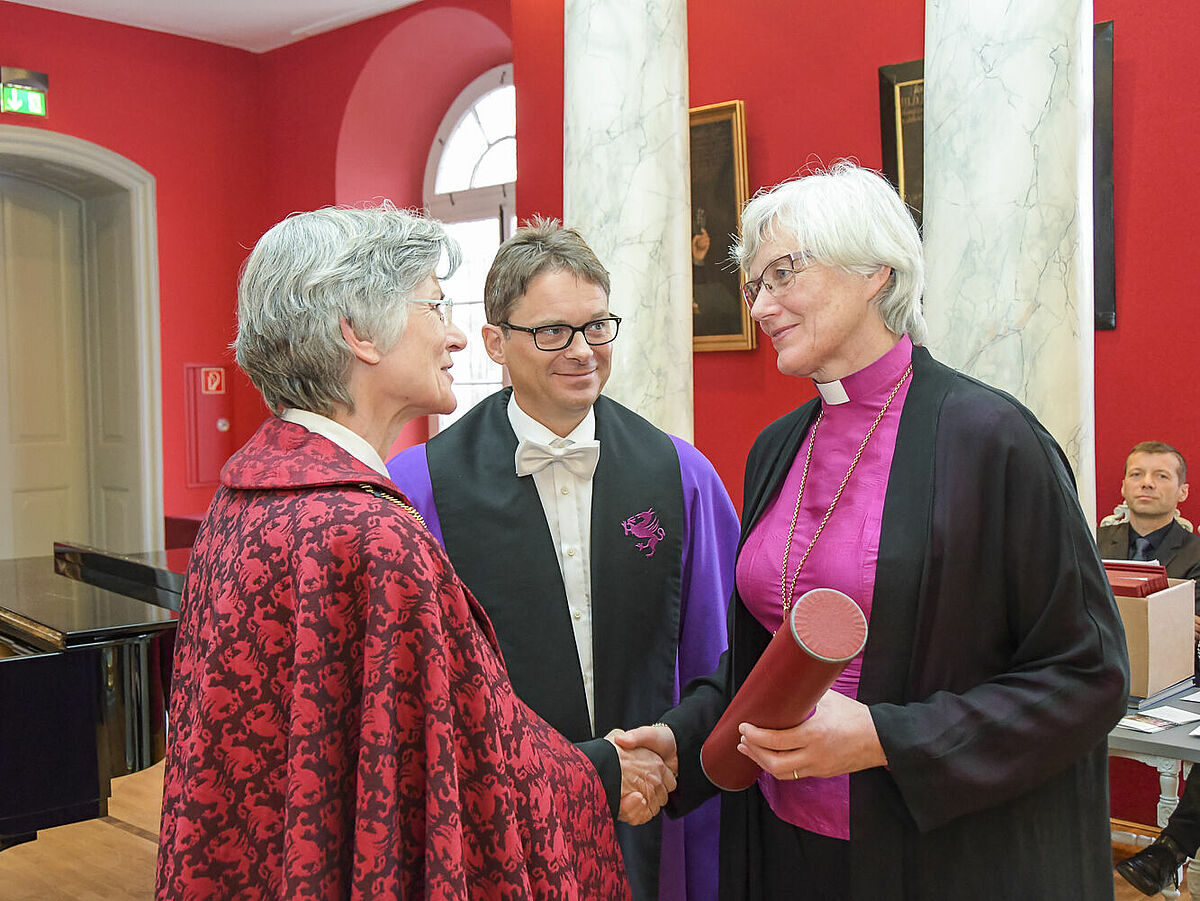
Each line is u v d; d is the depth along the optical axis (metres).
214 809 1.19
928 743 1.36
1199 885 3.30
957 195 2.78
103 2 6.82
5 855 4.35
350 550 1.22
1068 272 2.70
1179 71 3.67
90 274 7.71
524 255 1.90
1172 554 3.66
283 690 1.21
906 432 1.53
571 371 1.90
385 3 6.95
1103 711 1.38
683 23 3.66
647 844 1.94
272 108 7.90
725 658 1.92
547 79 4.94
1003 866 1.43
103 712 3.37
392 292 1.33
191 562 1.37
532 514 1.95
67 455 7.73
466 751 1.27
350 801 1.20
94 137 7.12
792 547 1.61
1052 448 1.47
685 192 3.68
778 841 1.62
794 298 1.54
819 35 4.39
